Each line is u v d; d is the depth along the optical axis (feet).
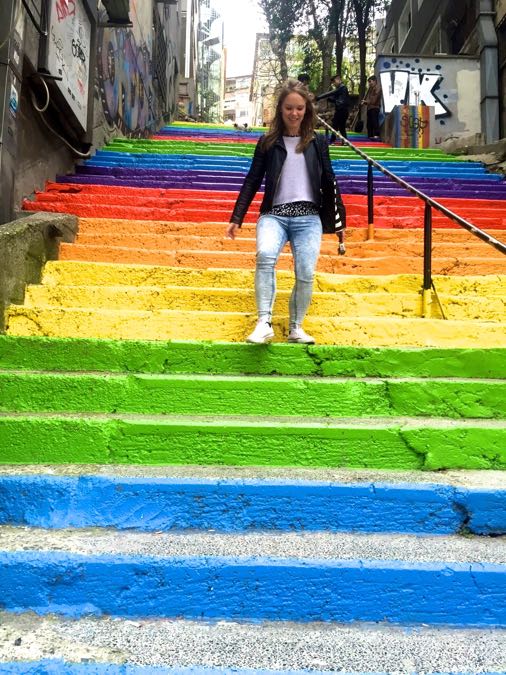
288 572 7.54
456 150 42.73
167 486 8.80
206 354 12.67
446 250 21.04
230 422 10.20
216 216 24.07
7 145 17.34
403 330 14.46
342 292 17.12
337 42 77.82
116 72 39.86
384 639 7.04
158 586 7.52
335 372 12.62
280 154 13.08
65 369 12.55
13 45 17.74
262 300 12.91
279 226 13.12
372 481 9.05
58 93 23.38
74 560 7.55
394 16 82.12
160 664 6.39
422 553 8.02
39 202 23.73
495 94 48.06
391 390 11.44
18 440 9.96
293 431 10.04
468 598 7.49
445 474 9.66
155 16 56.95
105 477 8.86
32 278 16.16
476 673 6.38
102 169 30.35
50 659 6.41
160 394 11.29
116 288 15.70
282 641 6.94
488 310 15.89
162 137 50.85
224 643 6.86
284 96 12.89
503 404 11.36
